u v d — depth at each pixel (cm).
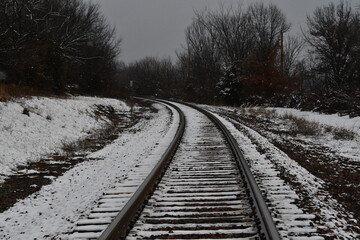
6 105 1489
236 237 464
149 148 1237
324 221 523
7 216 641
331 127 1844
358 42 3234
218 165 899
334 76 3506
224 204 592
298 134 1711
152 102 4528
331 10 3597
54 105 1881
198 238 463
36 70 2300
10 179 912
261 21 5106
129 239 462
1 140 1176
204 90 5062
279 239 403
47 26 2708
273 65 4225
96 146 1428
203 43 5638
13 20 2211
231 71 4203
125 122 2345
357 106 2286
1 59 2134
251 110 2827
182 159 988
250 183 644
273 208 564
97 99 2945
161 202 611
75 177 914
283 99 3684
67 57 2961
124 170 917
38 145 1294
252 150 1091
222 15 5300
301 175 817
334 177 859
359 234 487
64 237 496
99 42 4147
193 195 648
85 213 594
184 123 1814
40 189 820
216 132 1522
